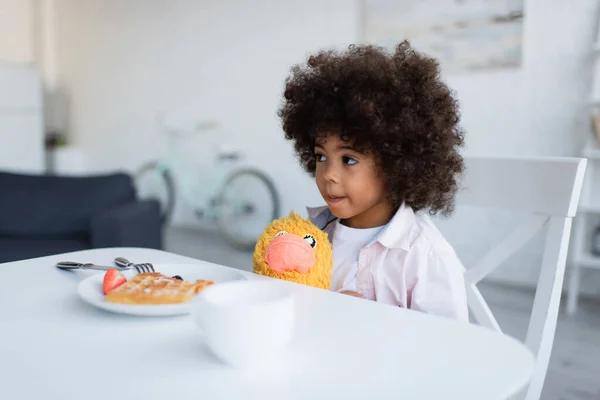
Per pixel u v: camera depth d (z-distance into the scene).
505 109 2.88
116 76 4.67
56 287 0.71
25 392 0.42
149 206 2.36
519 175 0.91
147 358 0.49
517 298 2.70
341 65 0.82
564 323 2.39
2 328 0.56
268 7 3.72
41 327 0.56
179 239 4.00
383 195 0.86
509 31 2.82
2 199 2.35
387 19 3.19
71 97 5.00
